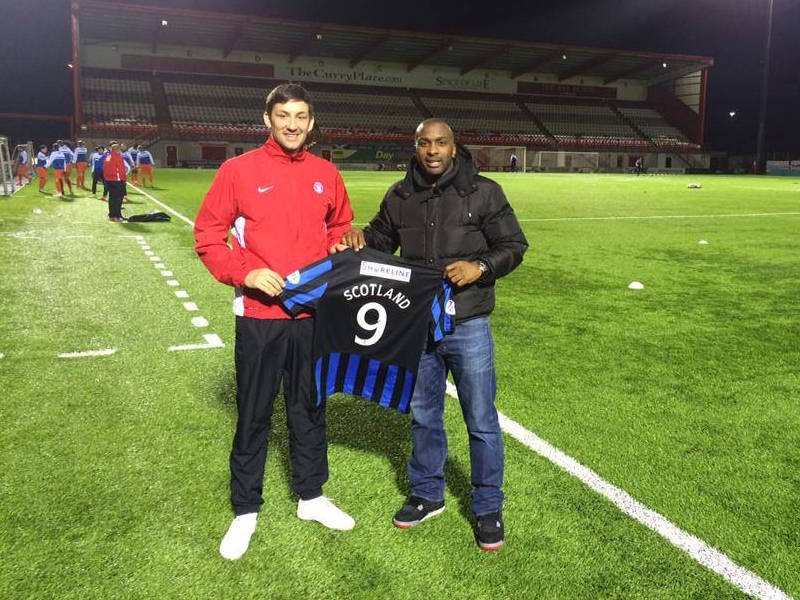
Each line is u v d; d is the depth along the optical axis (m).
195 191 21.36
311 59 53.78
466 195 2.55
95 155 17.97
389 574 2.41
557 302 6.73
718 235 12.25
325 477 2.75
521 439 3.52
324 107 53.06
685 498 2.94
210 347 5.00
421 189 2.61
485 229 2.59
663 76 61.31
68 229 11.44
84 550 2.52
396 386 2.60
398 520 2.69
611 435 3.59
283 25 46.16
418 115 55.12
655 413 3.90
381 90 55.97
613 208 17.95
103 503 2.85
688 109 60.34
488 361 2.59
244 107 50.34
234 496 2.61
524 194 23.69
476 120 56.41
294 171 2.55
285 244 2.53
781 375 4.60
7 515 2.74
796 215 16.25
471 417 2.61
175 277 7.54
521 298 6.90
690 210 17.56
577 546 2.58
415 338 2.54
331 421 3.73
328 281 2.53
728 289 7.45
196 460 3.24
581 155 55.94
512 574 2.41
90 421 3.66
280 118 2.45
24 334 5.26
